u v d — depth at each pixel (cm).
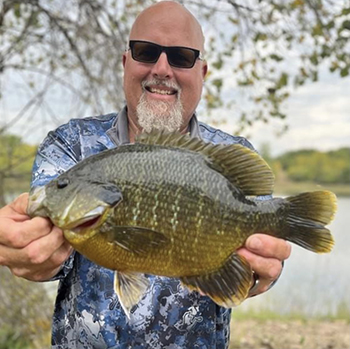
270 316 211
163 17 73
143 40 73
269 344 181
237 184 53
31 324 163
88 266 65
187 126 76
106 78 153
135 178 51
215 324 66
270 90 151
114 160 51
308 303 211
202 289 51
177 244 51
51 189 51
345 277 245
